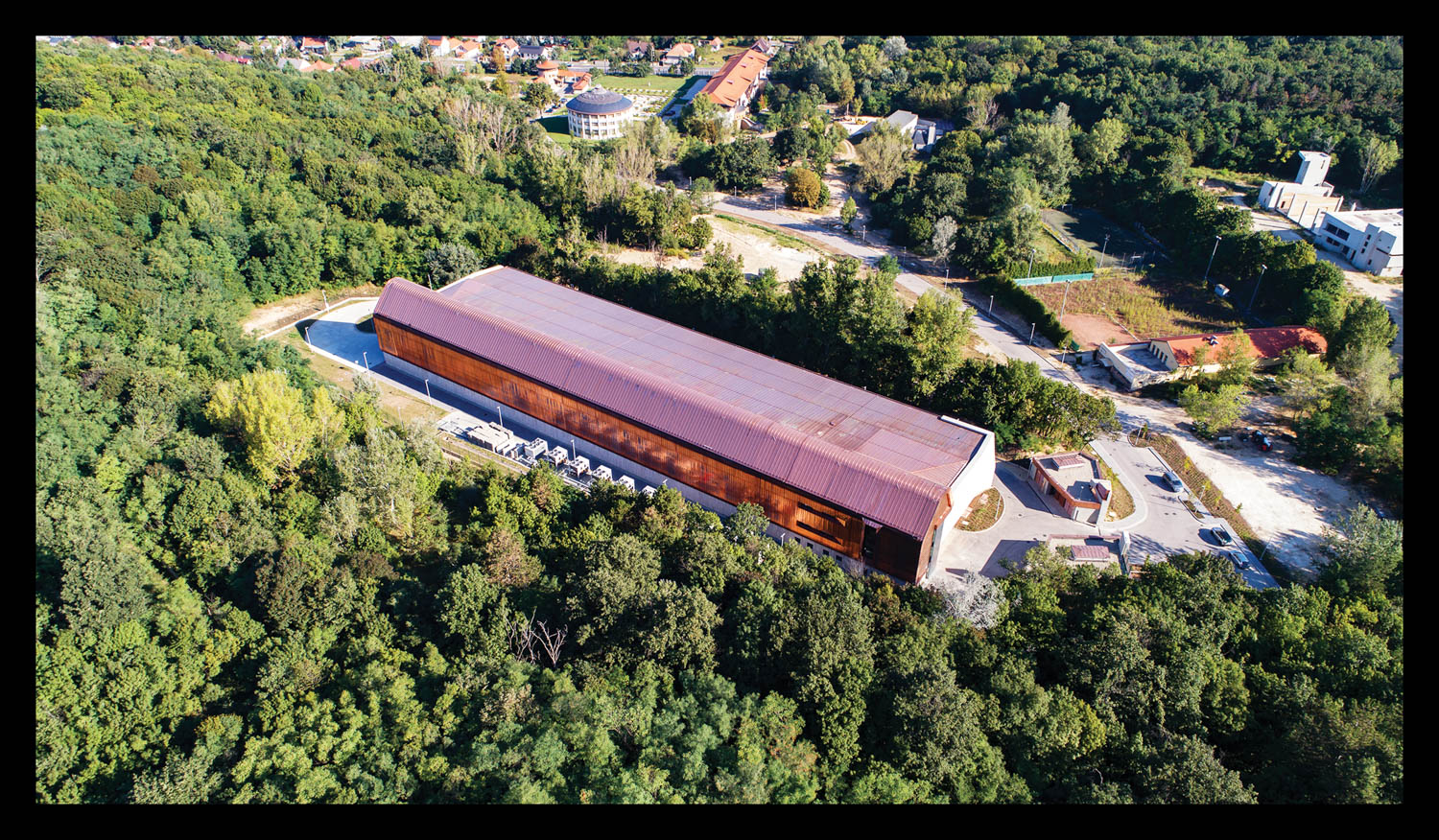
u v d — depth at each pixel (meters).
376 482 98.81
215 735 71.50
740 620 79.81
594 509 103.56
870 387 140.50
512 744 69.06
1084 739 70.12
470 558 95.12
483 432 131.38
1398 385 128.75
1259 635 84.69
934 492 99.38
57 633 80.94
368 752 70.50
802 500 106.44
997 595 87.81
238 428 112.19
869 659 75.50
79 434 105.31
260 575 86.25
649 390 119.44
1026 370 127.62
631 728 70.62
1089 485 117.25
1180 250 196.75
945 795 66.25
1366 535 98.00
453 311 138.62
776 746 68.44
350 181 198.25
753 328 151.38
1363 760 64.12
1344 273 185.62
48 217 151.38
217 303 146.12
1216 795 63.41
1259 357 148.12
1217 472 126.00
